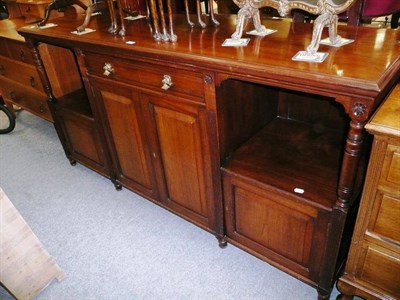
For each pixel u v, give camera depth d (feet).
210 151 4.06
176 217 5.64
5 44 7.12
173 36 3.90
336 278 4.00
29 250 4.17
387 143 2.61
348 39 3.46
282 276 4.52
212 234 4.99
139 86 4.32
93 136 5.96
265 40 3.67
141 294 4.43
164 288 4.48
